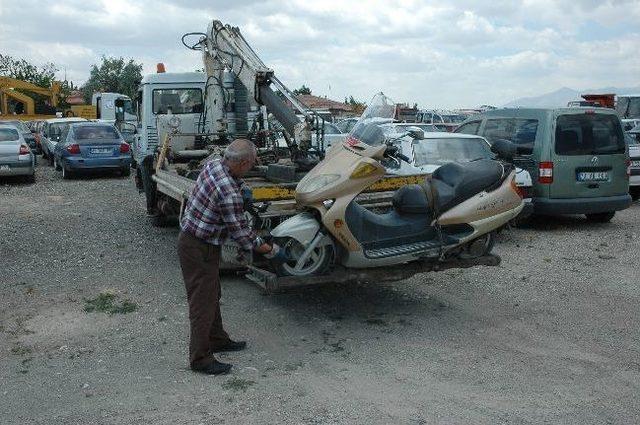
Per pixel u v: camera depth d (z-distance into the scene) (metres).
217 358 5.24
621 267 8.10
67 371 5.00
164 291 7.10
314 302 6.64
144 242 9.59
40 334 5.80
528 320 6.12
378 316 6.23
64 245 9.39
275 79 9.12
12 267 8.12
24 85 37.66
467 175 6.05
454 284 7.29
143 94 11.82
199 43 11.02
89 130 19.23
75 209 13.00
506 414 4.26
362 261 5.77
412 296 6.86
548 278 7.56
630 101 25.16
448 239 6.01
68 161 18.72
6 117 34.38
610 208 10.62
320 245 5.72
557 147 10.37
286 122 8.93
